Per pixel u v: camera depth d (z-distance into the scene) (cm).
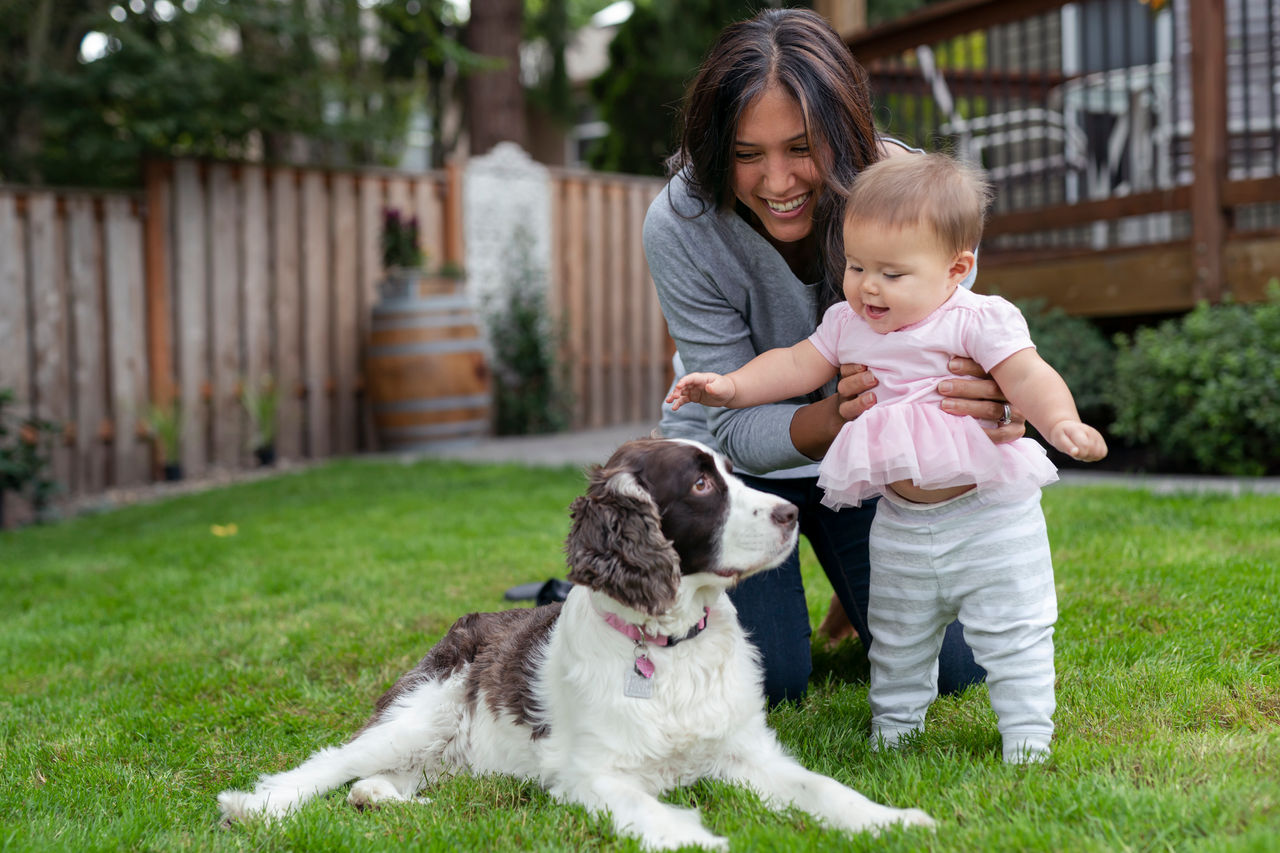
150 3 1019
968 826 213
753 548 257
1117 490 569
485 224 1124
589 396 1198
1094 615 358
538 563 523
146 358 981
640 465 260
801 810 238
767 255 309
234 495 833
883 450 250
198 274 991
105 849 238
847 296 265
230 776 297
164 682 379
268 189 1022
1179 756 239
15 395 890
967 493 256
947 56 866
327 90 1083
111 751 314
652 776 257
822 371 282
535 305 1139
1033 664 252
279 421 1034
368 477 858
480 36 1432
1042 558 255
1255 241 638
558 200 1166
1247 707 275
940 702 307
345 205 1058
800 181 281
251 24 1037
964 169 258
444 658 299
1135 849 199
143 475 980
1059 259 737
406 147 1452
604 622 259
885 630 272
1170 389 627
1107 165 930
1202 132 647
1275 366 582
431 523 643
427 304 1016
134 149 991
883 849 209
